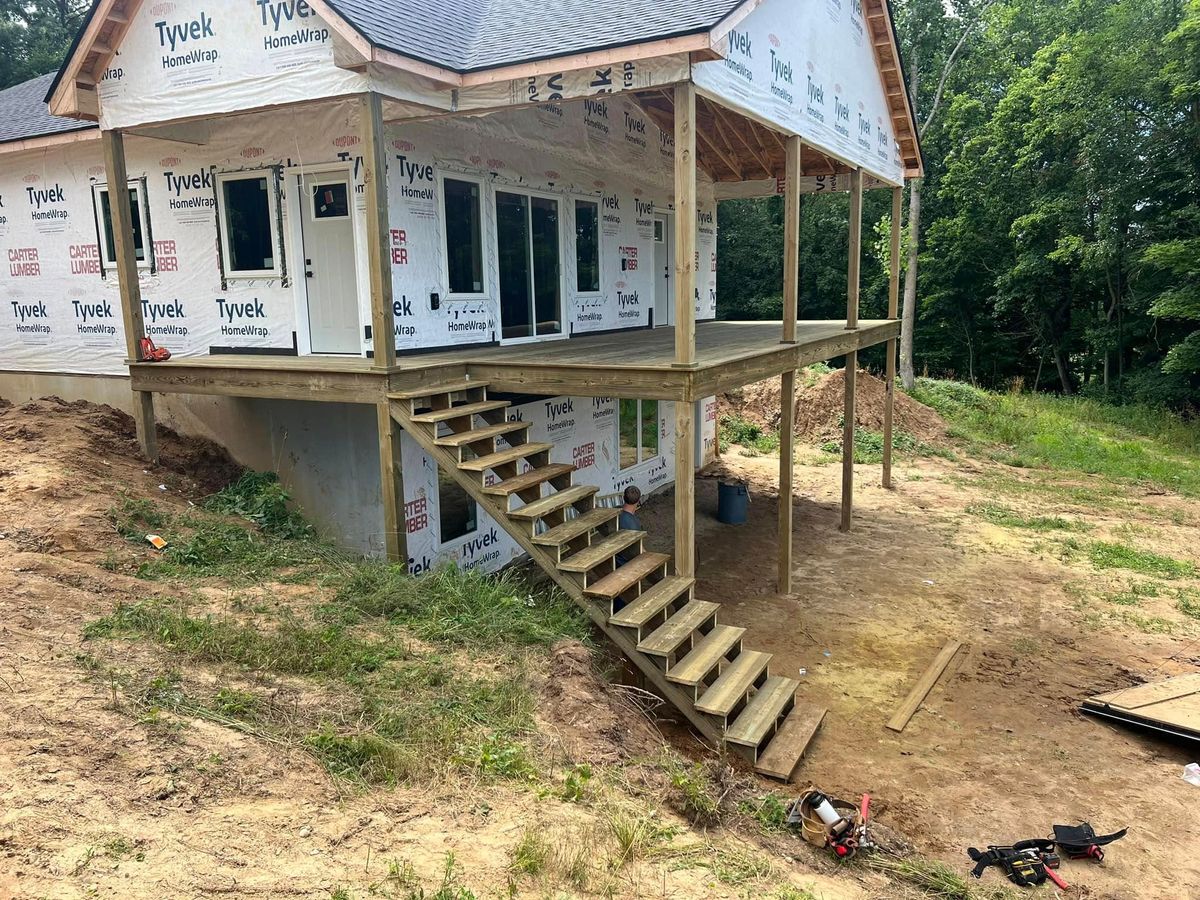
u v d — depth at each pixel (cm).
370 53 688
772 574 1158
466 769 453
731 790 546
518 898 345
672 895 382
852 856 500
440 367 832
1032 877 512
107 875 308
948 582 1120
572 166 1221
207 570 698
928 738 708
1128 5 2414
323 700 499
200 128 959
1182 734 684
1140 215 2516
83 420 983
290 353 970
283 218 945
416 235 928
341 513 979
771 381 2247
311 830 368
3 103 1341
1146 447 2062
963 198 2950
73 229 1130
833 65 1111
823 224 3538
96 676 470
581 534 738
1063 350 3086
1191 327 2622
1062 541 1297
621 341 1154
